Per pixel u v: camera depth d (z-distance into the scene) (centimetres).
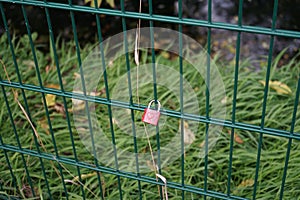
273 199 218
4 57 306
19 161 238
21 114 264
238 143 248
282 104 263
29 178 212
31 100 277
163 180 178
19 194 226
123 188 223
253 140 251
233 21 361
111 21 362
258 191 221
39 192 216
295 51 340
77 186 226
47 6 159
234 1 367
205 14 368
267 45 346
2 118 262
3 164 236
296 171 224
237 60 144
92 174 227
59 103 279
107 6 364
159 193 202
